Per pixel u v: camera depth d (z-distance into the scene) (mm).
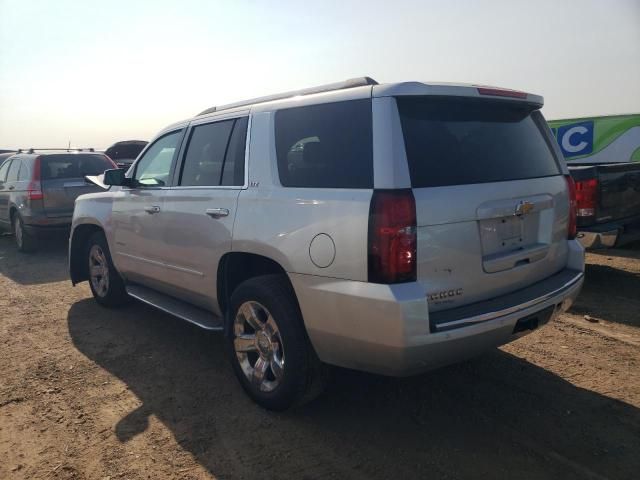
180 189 4332
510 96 3393
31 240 9672
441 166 2973
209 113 4430
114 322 5559
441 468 2930
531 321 3168
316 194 3111
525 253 3299
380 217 2768
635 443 3115
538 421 3387
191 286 4270
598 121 11617
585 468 2895
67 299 6520
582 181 6172
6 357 4672
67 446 3252
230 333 3848
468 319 2846
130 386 4043
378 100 2967
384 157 2852
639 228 6594
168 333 5199
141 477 2928
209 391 3934
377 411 3570
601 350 4453
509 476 2840
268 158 3543
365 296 2803
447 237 2891
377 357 2877
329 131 3178
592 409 3510
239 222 3605
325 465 2994
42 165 9422
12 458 3148
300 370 3299
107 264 5719
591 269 7180
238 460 3062
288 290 3393
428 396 3752
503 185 3176
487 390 3812
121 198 5164
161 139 4867
